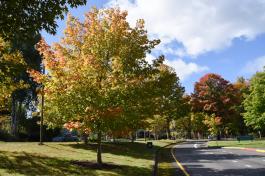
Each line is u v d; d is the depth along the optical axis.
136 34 21.86
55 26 10.49
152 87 21.59
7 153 22.41
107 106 20.02
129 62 21.20
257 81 54.22
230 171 22.22
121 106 20.33
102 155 28.27
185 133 121.06
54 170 18.22
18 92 53.41
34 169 17.97
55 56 21.23
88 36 21.44
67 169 18.81
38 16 10.20
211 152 41.19
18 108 57.78
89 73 20.20
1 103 21.67
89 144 36.12
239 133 96.62
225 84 86.44
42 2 10.20
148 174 19.80
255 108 53.59
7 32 10.12
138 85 20.86
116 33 21.31
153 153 37.00
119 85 20.25
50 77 21.22
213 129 66.69
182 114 80.19
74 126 20.47
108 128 20.67
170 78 22.69
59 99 20.17
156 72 22.06
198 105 85.25
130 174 19.08
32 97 56.72
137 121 21.33
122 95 20.09
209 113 86.06
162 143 63.97
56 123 31.92
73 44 22.09
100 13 22.38
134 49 21.31
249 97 56.16
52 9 10.23
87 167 20.22
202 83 86.56
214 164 26.88
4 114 51.03
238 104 89.44
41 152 24.94
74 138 59.88
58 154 24.73
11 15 10.09
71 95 19.89
